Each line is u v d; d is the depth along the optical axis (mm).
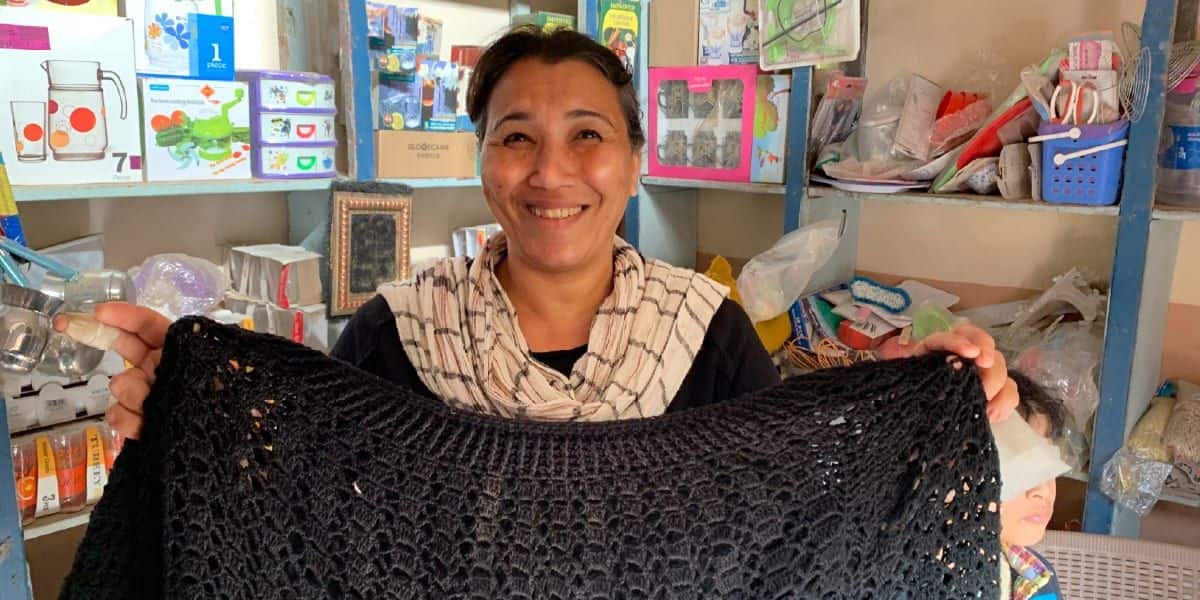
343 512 927
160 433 922
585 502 946
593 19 2506
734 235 2941
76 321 917
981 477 976
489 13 2723
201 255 2219
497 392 1149
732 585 936
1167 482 1883
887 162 2225
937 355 1014
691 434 980
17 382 1706
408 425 964
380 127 2184
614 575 927
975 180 2010
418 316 1218
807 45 2209
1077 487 2303
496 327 1180
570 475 955
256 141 1975
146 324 951
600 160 1104
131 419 943
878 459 979
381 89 2174
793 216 2338
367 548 922
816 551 948
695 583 932
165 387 922
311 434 937
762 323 2436
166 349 923
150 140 1801
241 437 921
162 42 1835
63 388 1776
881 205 2582
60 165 1668
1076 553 1674
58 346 970
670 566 932
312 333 2045
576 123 1100
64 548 2137
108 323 932
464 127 2346
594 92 1112
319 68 2244
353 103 2068
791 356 2451
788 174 2330
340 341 1271
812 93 2281
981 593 980
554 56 1114
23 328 925
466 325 1190
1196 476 1840
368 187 2086
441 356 1181
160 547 931
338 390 955
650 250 2820
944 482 976
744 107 2420
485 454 961
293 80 1992
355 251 2088
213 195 2219
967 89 2348
